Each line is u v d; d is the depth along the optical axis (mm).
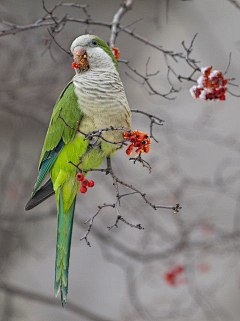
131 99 13477
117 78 7352
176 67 14508
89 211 11859
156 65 14828
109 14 15656
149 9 15664
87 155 7410
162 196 11492
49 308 14828
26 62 11312
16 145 11406
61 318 14750
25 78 11031
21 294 10359
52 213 10805
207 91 7273
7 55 11406
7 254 11578
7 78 11102
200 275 13648
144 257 10578
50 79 11078
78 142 7312
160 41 15312
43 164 7715
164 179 11883
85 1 15328
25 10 13102
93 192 12938
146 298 13008
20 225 12688
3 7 12109
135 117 12898
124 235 12547
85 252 15953
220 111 14867
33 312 14594
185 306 12711
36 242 14531
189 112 13945
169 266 11023
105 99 7160
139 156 6449
